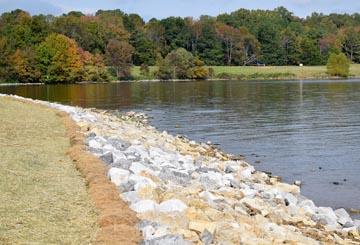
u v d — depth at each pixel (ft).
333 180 62.23
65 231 28.99
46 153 51.03
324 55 456.86
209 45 437.17
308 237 34.88
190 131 106.83
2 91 238.89
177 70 375.04
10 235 27.96
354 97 192.85
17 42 336.29
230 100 187.32
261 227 33.88
